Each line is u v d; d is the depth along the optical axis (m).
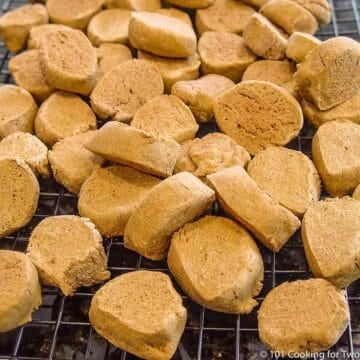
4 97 0.18
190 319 0.14
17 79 0.19
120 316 0.13
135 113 0.18
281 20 0.20
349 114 0.17
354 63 0.17
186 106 0.18
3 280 0.14
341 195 0.16
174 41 0.19
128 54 0.20
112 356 0.14
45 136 0.18
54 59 0.18
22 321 0.14
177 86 0.18
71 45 0.19
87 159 0.17
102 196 0.16
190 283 0.14
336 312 0.13
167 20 0.20
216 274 0.14
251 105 0.17
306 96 0.18
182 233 0.15
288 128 0.17
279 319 0.13
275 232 0.14
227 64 0.19
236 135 0.18
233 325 0.14
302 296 0.13
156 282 0.14
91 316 0.13
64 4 0.22
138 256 0.16
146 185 0.16
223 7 0.21
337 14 0.23
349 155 0.16
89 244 0.15
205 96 0.18
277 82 0.19
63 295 0.15
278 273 0.15
